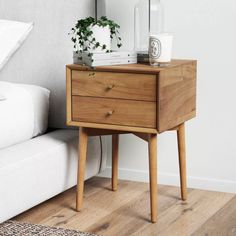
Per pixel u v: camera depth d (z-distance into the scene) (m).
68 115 2.48
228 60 2.65
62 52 2.85
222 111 2.70
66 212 2.50
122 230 2.30
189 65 2.52
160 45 2.35
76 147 2.66
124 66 2.39
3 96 2.50
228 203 2.59
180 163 2.60
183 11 2.70
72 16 2.82
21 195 2.30
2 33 2.78
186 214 2.46
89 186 2.85
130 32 2.82
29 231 2.25
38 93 2.71
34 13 2.87
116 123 2.39
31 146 2.49
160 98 2.28
